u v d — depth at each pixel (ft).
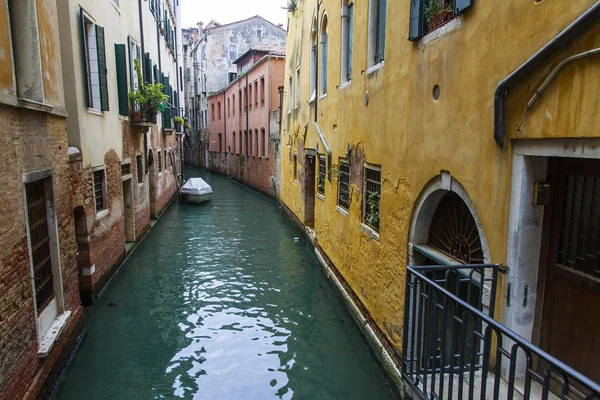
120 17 34.99
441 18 13.71
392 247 17.83
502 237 10.82
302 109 42.98
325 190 32.04
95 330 22.76
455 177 12.84
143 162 43.34
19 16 16.06
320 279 31.14
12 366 13.62
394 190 17.67
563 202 10.15
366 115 21.50
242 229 47.80
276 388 17.76
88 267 25.31
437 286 10.64
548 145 9.23
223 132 112.27
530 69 9.41
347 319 24.25
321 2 32.71
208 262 35.06
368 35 21.06
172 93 70.13
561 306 10.26
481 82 11.39
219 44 130.82
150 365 19.49
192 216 55.83
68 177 20.06
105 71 28.40
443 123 13.52
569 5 8.40
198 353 20.58
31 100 15.25
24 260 14.85
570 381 10.27
